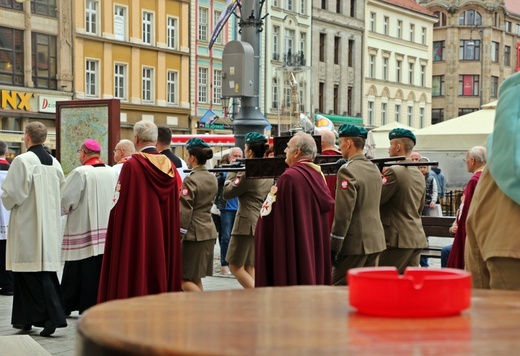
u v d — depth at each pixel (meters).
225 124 49.00
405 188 7.59
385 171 7.65
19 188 7.71
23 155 7.80
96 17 42.50
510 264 3.30
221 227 13.36
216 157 30.91
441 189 17.28
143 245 6.85
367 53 65.00
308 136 6.76
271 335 1.59
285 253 6.45
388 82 67.94
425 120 74.19
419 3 79.25
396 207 7.64
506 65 81.69
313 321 1.74
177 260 7.24
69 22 40.69
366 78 64.88
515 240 3.29
